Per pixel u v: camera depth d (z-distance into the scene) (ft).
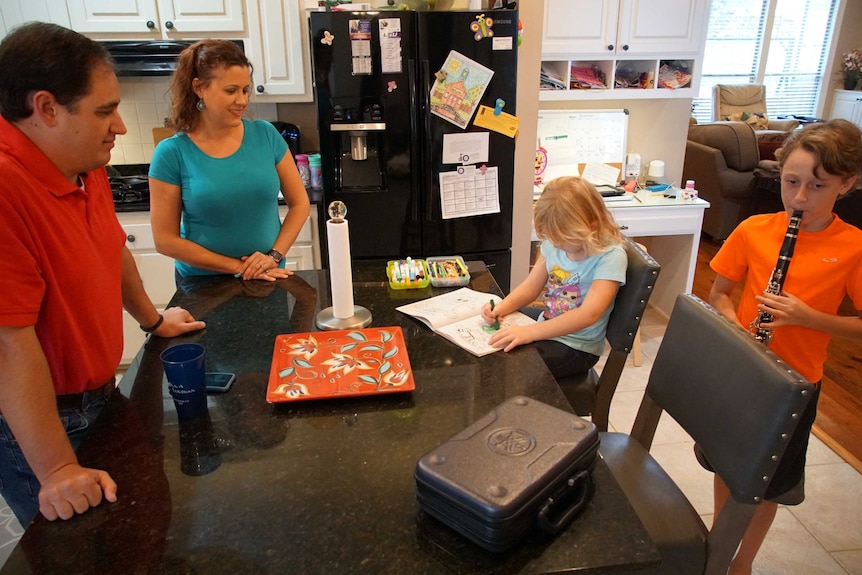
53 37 3.06
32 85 3.03
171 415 3.44
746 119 21.34
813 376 4.83
